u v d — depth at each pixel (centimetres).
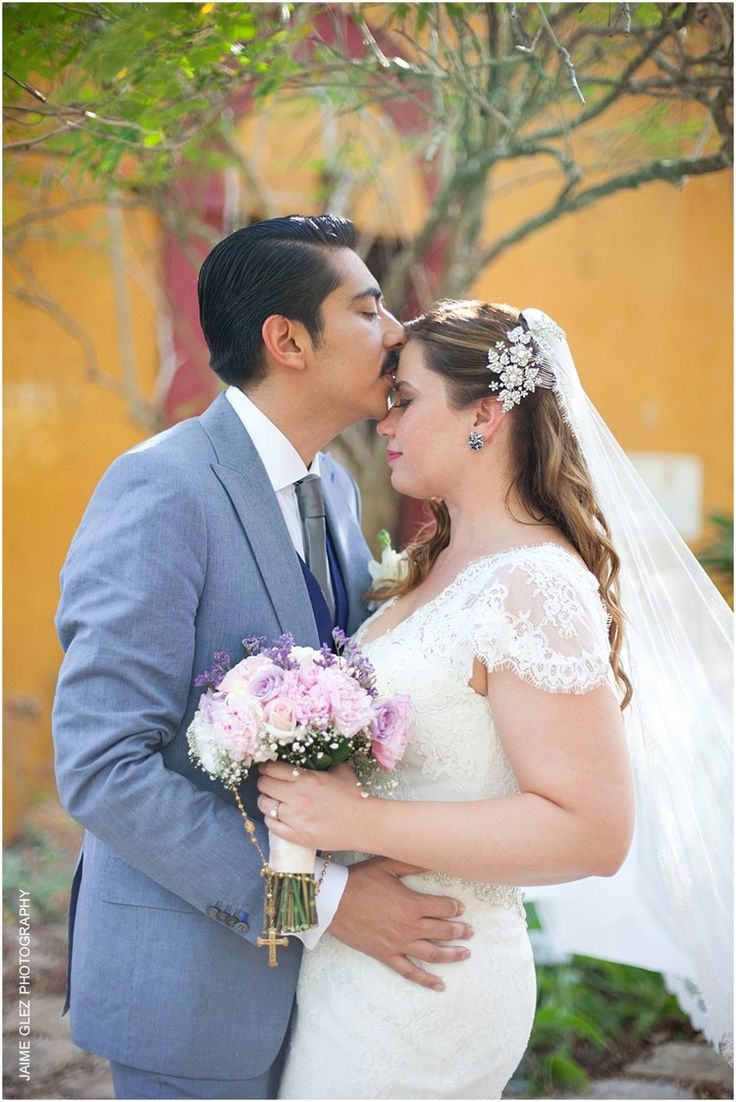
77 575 207
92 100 271
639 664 247
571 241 636
